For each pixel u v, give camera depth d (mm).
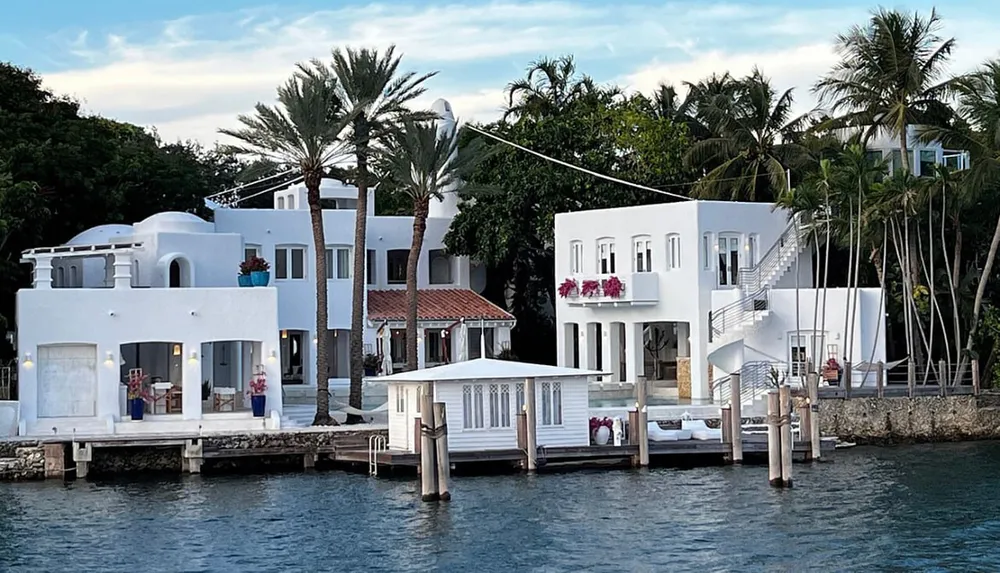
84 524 43812
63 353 56688
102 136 79750
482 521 43375
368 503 46438
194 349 57531
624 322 71625
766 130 81688
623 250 71812
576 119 81062
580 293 72062
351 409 59312
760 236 70438
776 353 66625
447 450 47031
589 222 73375
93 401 56875
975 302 70250
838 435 61781
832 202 68562
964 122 73250
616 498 46750
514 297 82125
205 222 69375
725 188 80750
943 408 63500
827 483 49906
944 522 43000
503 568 38000
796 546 40031
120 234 68562
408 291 63094
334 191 79812
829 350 66375
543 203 78500
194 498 47812
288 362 74188
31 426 55344
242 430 55250
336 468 54062
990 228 75250
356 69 60344
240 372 64312
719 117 82000
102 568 38562
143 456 53500
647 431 53125
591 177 78250
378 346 74938
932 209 71438
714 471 52094
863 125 74625
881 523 42875
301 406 64688
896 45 71312
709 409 60344
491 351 78562
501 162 79750
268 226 73812
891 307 71125
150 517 44750
